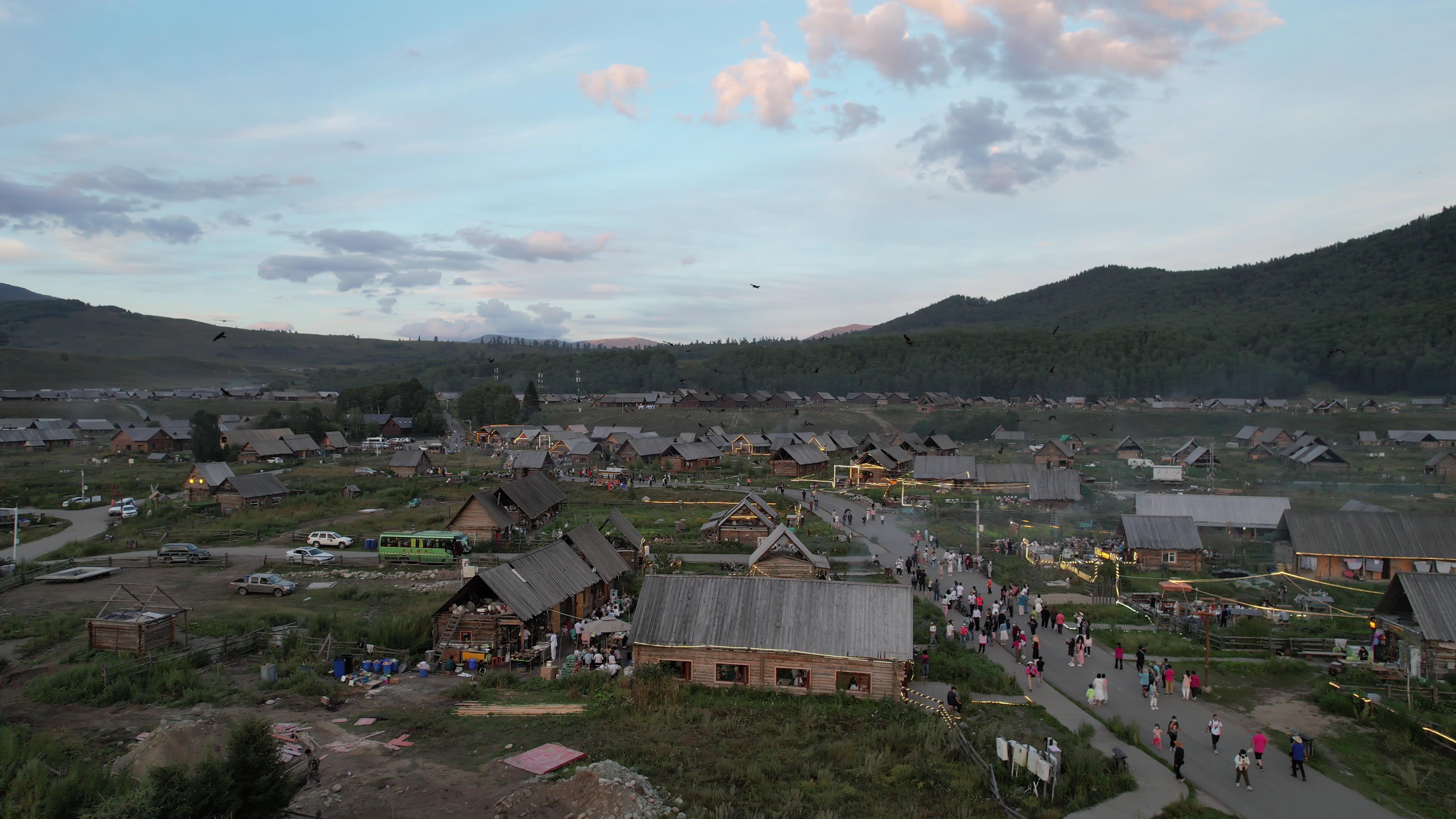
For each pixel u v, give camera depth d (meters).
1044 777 28.08
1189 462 130.62
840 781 29.03
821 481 126.12
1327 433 172.75
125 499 92.62
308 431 165.38
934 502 103.00
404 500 101.69
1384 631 45.47
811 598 40.56
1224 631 48.91
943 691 39.00
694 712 35.44
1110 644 47.66
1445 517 63.28
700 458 142.62
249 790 22.80
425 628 44.84
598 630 44.91
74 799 23.56
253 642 43.75
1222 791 28.91
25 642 43.78
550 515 89.38
